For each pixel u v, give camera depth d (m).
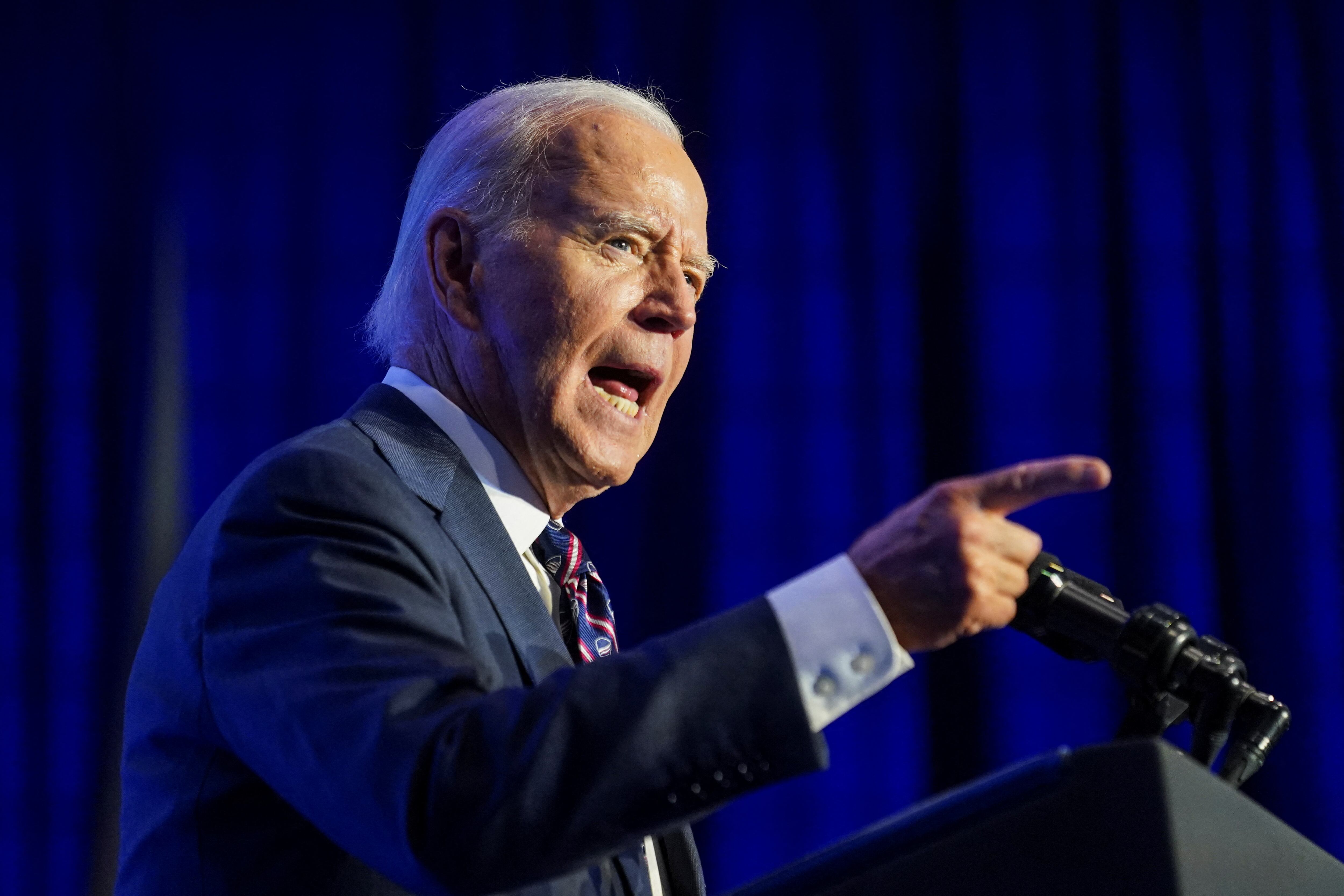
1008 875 2.01
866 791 11.58
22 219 11.75
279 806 3.03
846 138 12.17
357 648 2.68
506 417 4.01
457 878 2.30
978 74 12.31
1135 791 1.99
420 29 11.94
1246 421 12.09
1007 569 2.41
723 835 11.52
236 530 3.05
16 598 11.34
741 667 2.37
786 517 11.71
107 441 11.52
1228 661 2.70
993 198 12.20
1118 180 12.26
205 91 11.91
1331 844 11.55
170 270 11.67
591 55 11.94
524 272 4.02
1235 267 12.21
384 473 3.22
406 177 11.80
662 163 4.22
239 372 11.62
